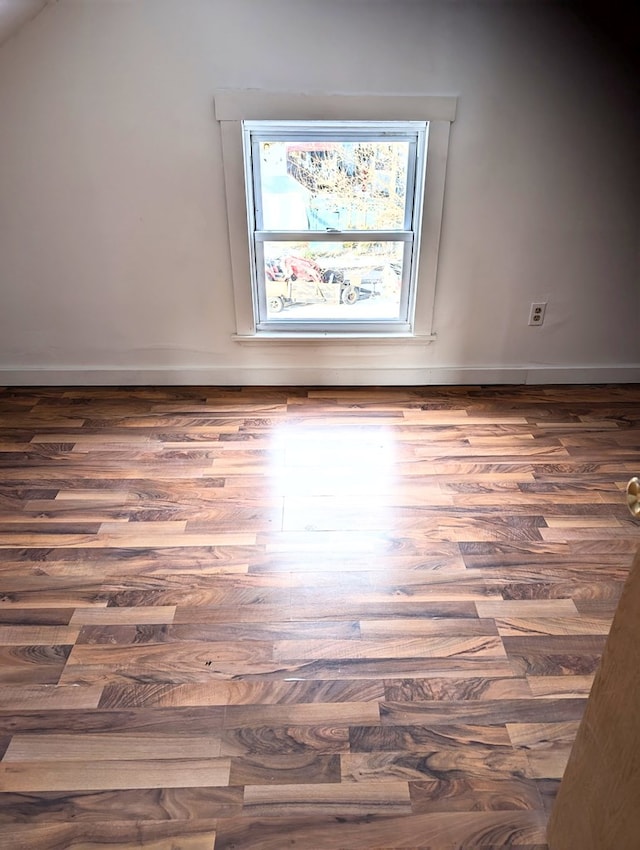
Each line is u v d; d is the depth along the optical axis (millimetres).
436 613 1706
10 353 2996
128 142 2525
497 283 2863
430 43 2363
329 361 3051
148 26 2311
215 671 1533
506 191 2650
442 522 2078
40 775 1298
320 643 1613
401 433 2643
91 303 2883
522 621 1680
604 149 2568
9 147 2521
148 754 1340
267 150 2633
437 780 1293
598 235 2756
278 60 2385
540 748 1354
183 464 2406
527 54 2387
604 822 924
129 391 3029
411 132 2596
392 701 1460
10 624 1659
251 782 1288
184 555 1922
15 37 2311
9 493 2219
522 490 2246
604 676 916
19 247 2740
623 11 2307
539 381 3057
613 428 2676
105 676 1515
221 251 2764
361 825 1216
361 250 2857
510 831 1203
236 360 3041
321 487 2264
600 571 1855
